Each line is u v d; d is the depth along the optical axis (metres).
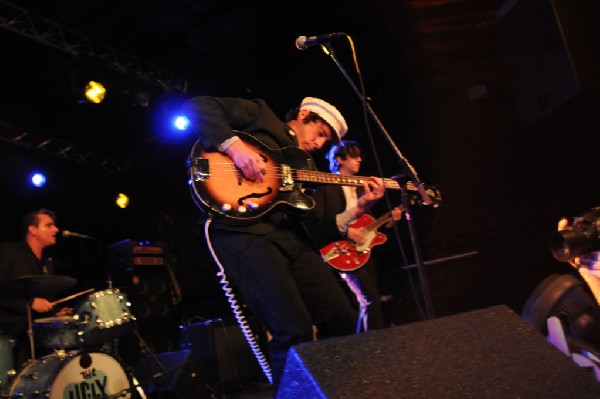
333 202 3.47
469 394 1.27
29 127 6.61
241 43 5.79
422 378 1.28
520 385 1.31
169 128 6.59
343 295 2.07
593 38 3.92
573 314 1.91
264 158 2.10
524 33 4.30
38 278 3.60
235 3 5.22
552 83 4.09
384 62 5.95
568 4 3.95
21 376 3.44
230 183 2.01
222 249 1.99
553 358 1.40
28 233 4.33
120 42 5.78
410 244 5.70
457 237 5.56
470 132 5.71
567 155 5.09
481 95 5.70
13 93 6.09
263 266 1.91
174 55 6.00
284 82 6.34
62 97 6.24
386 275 5.66
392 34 5.53
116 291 4.09
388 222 3.78
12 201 6.71
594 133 4.91
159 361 4.53
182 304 7.39
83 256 6.31
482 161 5.61
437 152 5.86
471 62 5.66
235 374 4.99
